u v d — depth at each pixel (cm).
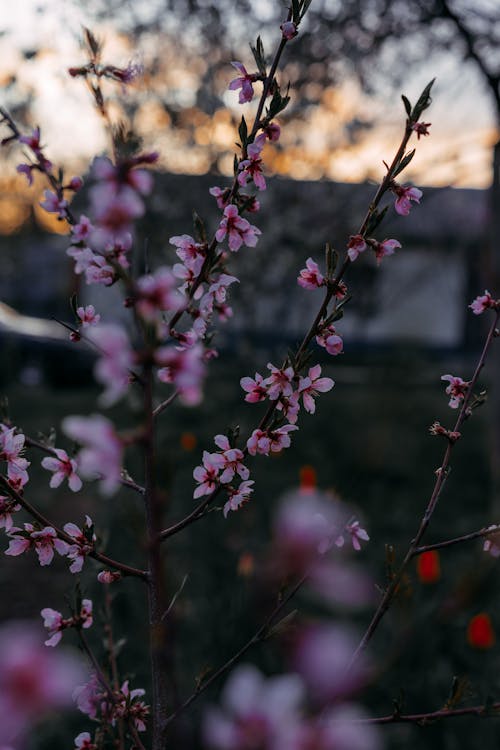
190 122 546
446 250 900
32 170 135
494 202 595
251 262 631
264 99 143
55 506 544
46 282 1750
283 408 140
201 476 138
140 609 372
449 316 1719
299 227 638
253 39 524
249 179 145
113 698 136
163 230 447
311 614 310
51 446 149
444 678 316
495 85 562
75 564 135
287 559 54
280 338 678
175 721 79
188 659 266
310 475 323
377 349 1642
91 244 120
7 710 48
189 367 88
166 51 535
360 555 472
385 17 583
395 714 123
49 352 1127
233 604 116
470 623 317
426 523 138
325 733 54
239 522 388
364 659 115
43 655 49
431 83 136
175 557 365
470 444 853
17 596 434
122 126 110
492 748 293
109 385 81
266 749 53
